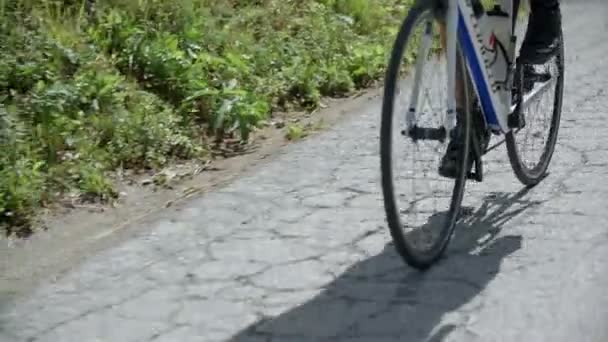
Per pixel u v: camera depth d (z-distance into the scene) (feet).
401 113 16.06
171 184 22.80
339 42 32.50
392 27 35.58
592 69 31.07
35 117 23.71
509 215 19.49
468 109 17.42
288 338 15.26
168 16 29.09
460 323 15.38
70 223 20.66
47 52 25.62
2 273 18.42
